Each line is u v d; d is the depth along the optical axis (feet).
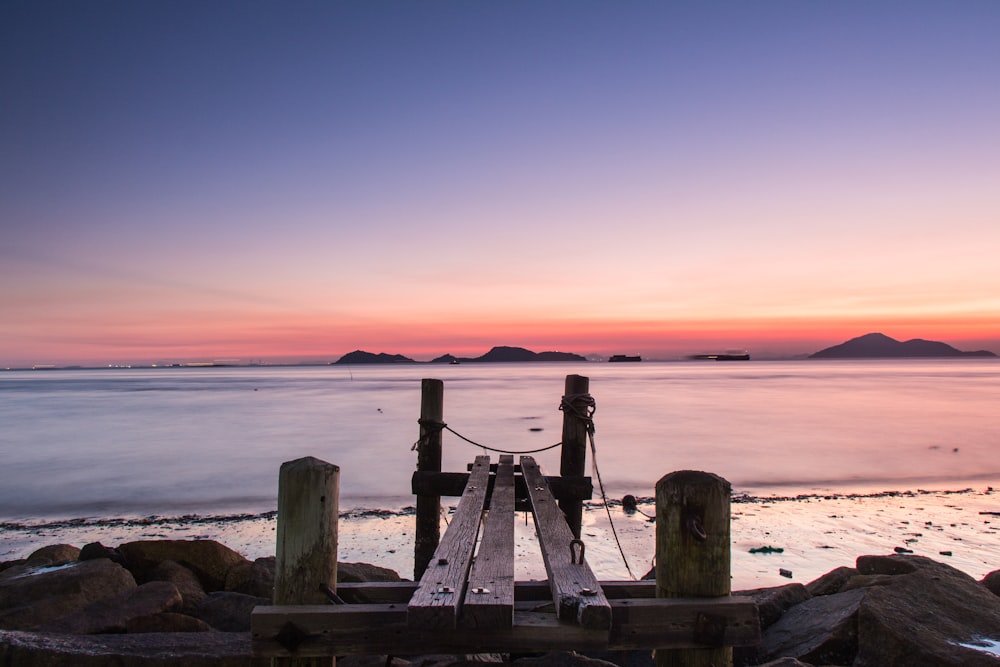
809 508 52.44
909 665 17.03
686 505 11.94
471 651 11.11
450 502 54.34
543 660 16.07
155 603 21.39
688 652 11.59
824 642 18.71
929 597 19.58
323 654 11.34
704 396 215.31
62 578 24.03
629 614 11.25
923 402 186.29
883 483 65.77
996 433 109.81
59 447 96.68
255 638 11.39
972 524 46.91
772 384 311.27
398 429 118.11
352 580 27.12
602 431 111.65
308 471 12.29
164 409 173.99
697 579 11.79
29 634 16.94
